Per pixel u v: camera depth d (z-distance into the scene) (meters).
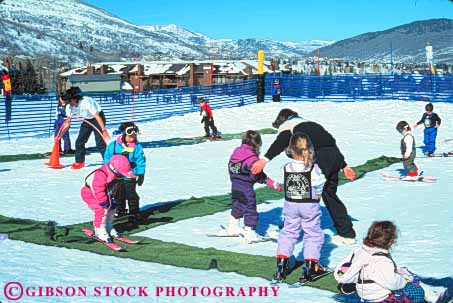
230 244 7.71
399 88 32.47
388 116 25.70
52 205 10.23
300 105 30.28
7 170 14.25
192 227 8.61
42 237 7.91
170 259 6.99
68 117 14.48
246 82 34.16
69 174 13.66
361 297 5.09
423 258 6.88
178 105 32.19
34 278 6.20
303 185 6.22
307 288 6.04
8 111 24.62
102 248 7.44
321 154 7.53
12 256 7.10
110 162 7.61
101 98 33.22
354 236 7.75
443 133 21.20
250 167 7.61
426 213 9.29
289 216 6.30
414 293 5.20
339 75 33.50
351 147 17.64
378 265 4.98
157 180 12.59
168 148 18.20
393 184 11.98
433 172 13.45
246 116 27.48
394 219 8.92
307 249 6.24
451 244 7.47
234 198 7.91
